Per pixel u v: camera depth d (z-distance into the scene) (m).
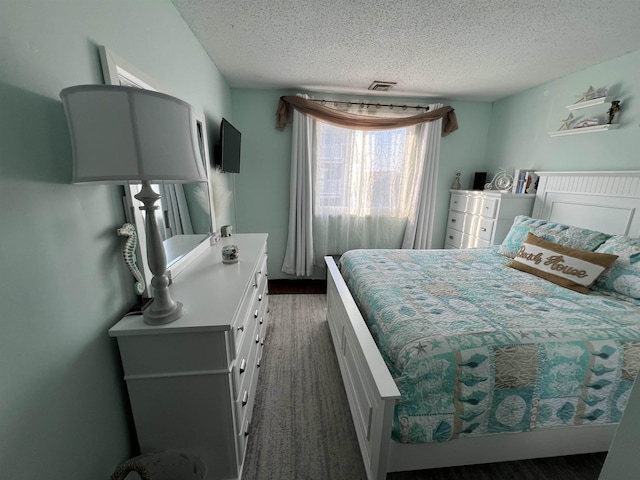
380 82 2.76
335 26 1.76
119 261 1.02
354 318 1.46
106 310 0.95
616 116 2.05
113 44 0.99
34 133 0.69
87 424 0.86
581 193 2.22
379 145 3.29
